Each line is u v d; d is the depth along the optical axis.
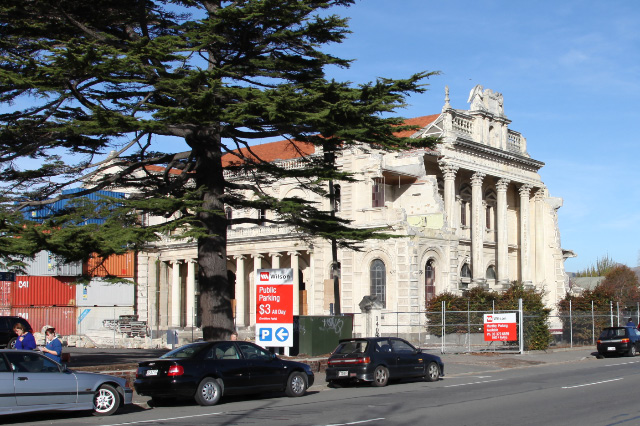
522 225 67.50
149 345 49.00
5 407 16.06
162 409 19.16
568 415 16.56
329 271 55.09
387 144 24.27
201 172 26.48
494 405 18.62
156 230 21.39
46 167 23.38
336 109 22.11
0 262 20.92
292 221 26.42
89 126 20.52
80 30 24.05
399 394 21.83
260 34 24.64
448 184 59.19
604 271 126.25
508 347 40.41
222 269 26.59
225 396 21.69
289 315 25.34
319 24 23.98
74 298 58.88
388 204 58.19
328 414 17.27
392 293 51.53
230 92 21.98
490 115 63.94
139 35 26.03
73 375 17.36
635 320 53.00
